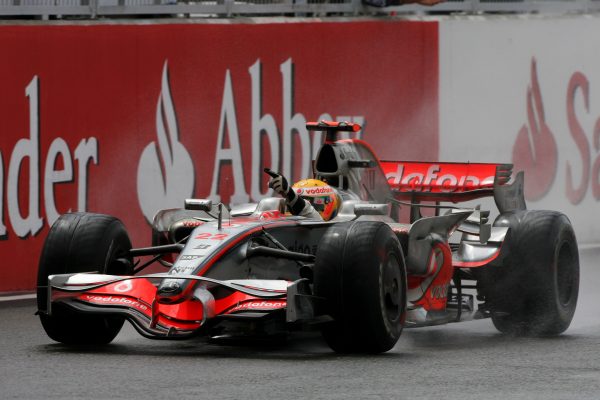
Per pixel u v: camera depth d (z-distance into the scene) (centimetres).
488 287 3191
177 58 4403
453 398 2045
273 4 4731
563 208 5372
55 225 2698
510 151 5241
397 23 4972
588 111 5453
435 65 5059
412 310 2858
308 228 2870
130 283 2603
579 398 2058
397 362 2464
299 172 4697
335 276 2484
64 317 2645
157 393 2066
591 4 5475
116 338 2889
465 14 5206
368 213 2844
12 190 3972
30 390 2106
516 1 5288
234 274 2602
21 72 4028
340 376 2262
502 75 5219
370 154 3275
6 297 3803
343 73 4834
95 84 4197
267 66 4625
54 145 4088
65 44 4134
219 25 4506
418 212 3506
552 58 5347
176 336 2423
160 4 4469
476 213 3181
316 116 4759
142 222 4300
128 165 4266
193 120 4434
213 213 3098
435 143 5075
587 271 4566
